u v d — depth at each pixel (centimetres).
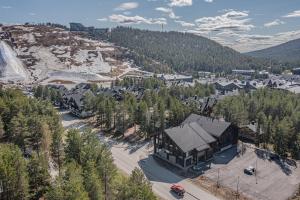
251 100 11419
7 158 4134
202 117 9094
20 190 4091
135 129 10144
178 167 7269
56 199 3572
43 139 6775
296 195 6069
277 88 17938
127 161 7638
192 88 16750
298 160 7812
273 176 6838
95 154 5266
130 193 3866
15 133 6462
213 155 7944
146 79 19988
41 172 4519
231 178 6712
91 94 13125
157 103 11325
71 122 11712
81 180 4044
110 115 10269
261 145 9031
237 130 8669
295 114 9400
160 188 6244
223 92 17225
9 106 7806
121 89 17225
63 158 6012
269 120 8975
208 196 5984
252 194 6084
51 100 15000
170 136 7438
